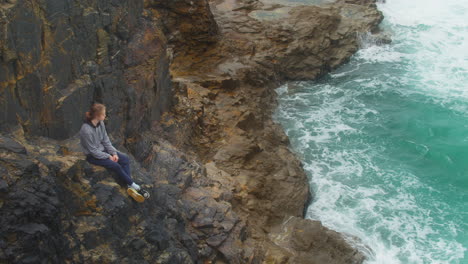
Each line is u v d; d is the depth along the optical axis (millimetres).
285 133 21969
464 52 29547
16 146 8641
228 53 25938
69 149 10500
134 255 10031
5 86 9195
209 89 22406
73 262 8930
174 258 10695
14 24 9180
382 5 35031
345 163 20328
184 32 25203
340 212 17656
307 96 25516
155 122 16500
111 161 10070
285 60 26859
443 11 34250
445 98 24953
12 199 7945
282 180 17938
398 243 16312
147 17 16094
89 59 11938
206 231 12805
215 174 16531
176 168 14250
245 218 15273
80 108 11375
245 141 18906
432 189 18953
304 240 15445
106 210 9633
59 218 8750
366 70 28031
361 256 15359
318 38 28469
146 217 10711
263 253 14000
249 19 29203
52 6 10242
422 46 30312
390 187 18984
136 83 14508
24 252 7883
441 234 16750
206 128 19094
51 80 10422
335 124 23000
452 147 21328
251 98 23141
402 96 25250
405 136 22125
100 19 12109
